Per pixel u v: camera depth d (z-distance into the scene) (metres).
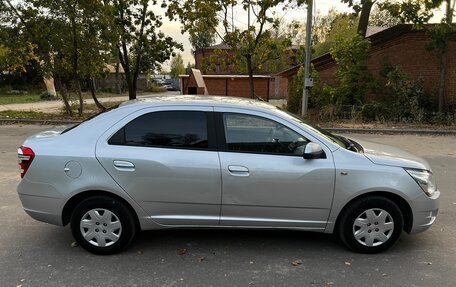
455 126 13.75
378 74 16.69
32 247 4.30
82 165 3.97
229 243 4.44
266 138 4.06
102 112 4.34
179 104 4.13
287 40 16.42
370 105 15.48
